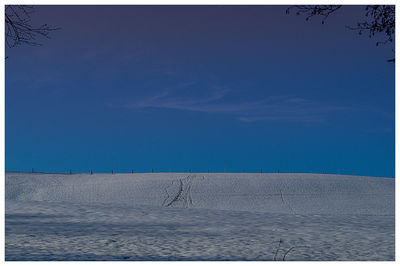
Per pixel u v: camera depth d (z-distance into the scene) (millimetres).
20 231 18203
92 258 12477
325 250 14445
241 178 65562
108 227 20484
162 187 61406
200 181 64125
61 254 13094
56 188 62219
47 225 20844
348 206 52281
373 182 63750
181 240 16469
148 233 18375
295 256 13250
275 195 57250
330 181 63750
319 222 23719
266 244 15711
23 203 31578
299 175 68188
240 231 19531
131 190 60438
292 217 26609
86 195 59031
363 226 21797
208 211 29734
